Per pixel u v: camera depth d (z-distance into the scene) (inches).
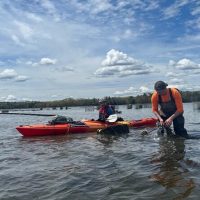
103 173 100.2
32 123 364.2
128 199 75.1
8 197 81.2
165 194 76.7
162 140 164.6
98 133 214.7
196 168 98.4
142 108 815.1
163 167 103.4
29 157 137.2
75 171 105.0
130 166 108.0
